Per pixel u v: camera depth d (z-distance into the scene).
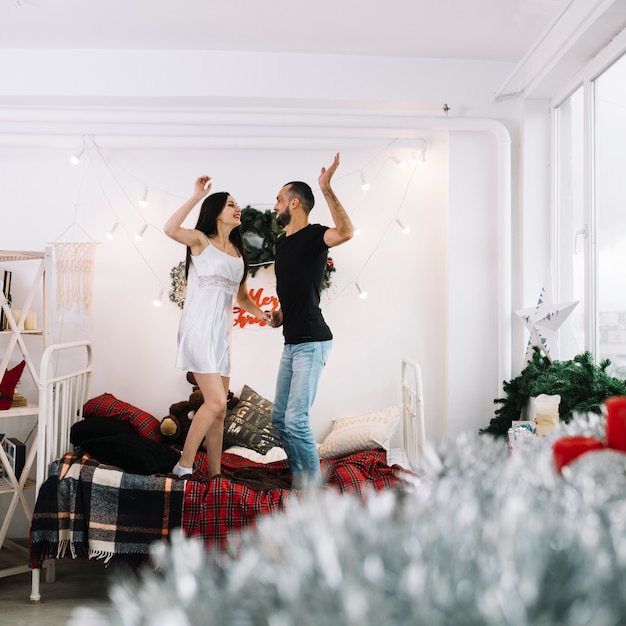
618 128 2.86
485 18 3.28
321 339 3.11
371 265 3.99
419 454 3.20
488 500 0.54
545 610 0.39
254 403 3.78
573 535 0.44
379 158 4.00
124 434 3.16
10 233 3.99
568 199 3.51
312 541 0.45
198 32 3.49
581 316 3.27
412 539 0.45
